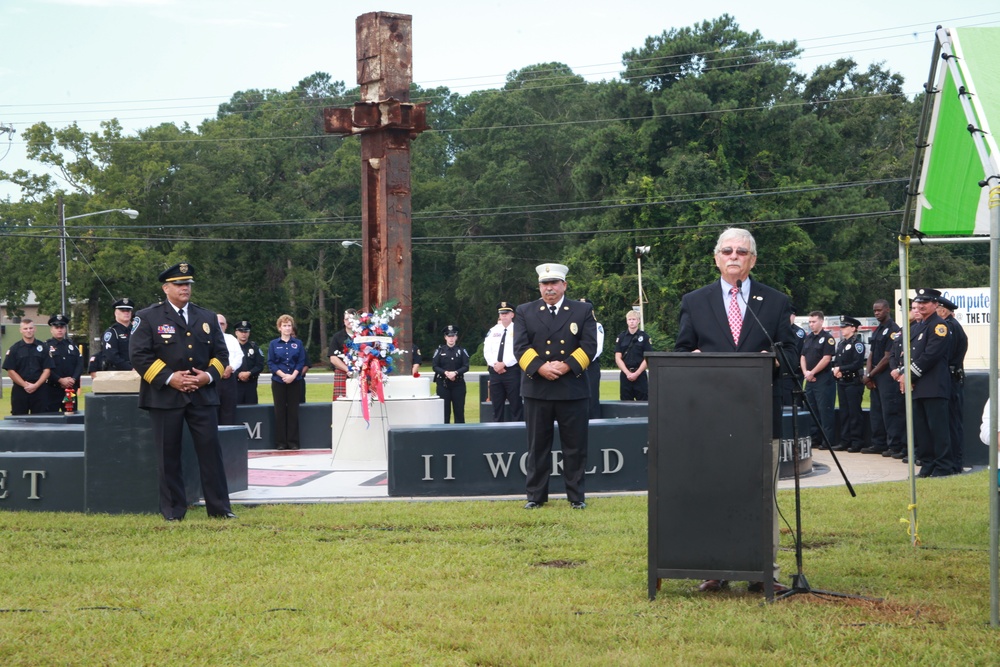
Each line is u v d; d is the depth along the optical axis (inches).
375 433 514.6
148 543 295.1
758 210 2132.1
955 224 295.4
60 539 302.7
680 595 229.6
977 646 188.2
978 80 229.0
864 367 583.5
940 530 304.8
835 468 491.8
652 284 2145.7
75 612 216.7
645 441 409.7
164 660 185.0
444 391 707.4
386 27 526.9
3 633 201.6
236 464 406.0
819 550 277.7
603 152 2320.4
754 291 242.2
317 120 3368.6
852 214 2156.7
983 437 272.4
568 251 2493.8
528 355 356.5
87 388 1449.3
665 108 2281.0
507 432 400.5
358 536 304.2
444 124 3464.6
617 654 183.9
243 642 194.5
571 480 359.3
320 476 469.1
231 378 599.2
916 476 450.9
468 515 339.0
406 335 538.3
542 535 301.4
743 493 220.8
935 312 448.1
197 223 2578.7
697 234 2117.4
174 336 337.4
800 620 205.0
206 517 342.6
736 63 2326.5
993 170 218.4
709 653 183.0
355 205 3034.0
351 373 523.5
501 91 3048.7
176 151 2529.5
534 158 2901.1
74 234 2255.2
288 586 238.2
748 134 2260.1
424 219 2815.0
